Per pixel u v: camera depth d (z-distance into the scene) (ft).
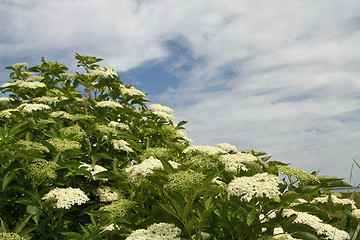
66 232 13.52
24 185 13.99
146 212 12.71
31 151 13.34
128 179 14.30
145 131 20.26
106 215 13.35
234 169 14.05
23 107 17.54
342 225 13.92
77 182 16.17
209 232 11.94
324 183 12.79
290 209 12.67
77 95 22.74
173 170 11.73
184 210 10.66
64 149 15.29
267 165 12.48
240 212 12.14
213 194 11.78
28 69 24.36
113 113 20.61
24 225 12.63
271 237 11.22
